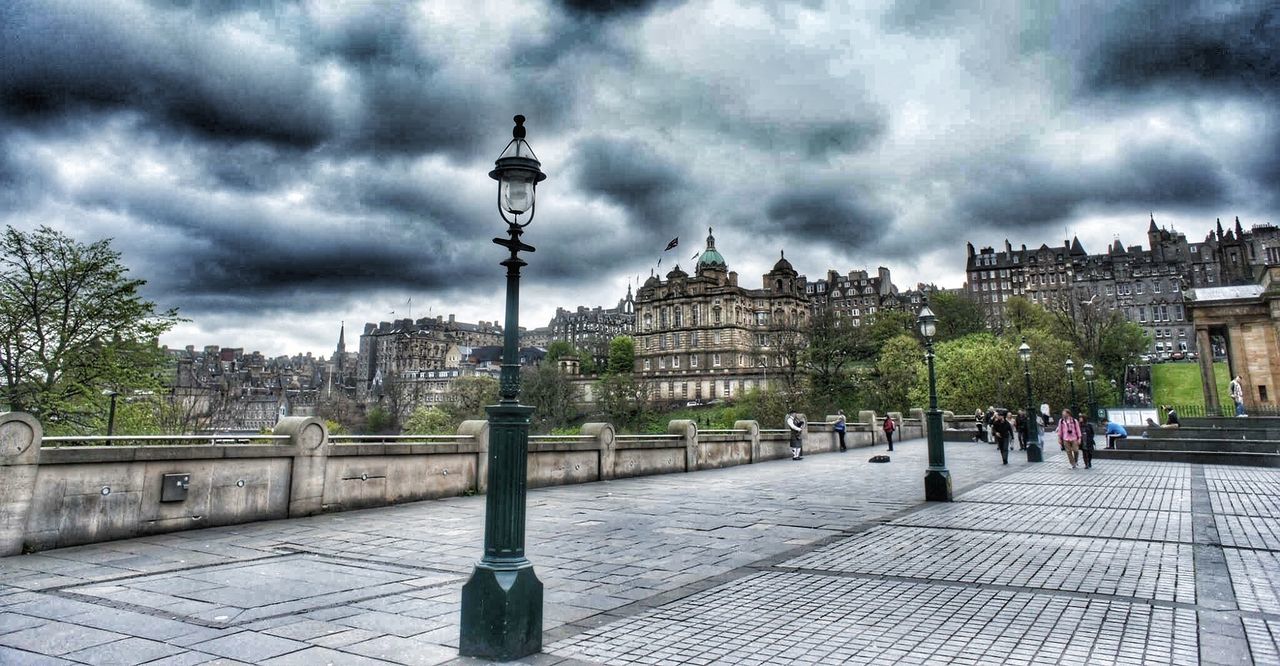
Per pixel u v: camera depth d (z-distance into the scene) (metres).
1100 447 35.12
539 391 123.81
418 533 11.19
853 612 6.68
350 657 5.24
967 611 6.70
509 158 5.90
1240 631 6.00
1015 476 21.75
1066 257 152.12
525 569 5.47
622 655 5.41
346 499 13.80
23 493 9.30
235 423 75.75
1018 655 5.39
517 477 5.61
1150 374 88.69
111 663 5.00
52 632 5.74
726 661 5.28
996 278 160.25
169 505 11.09
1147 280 142.12
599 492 17.52
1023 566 8.80
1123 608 6.78
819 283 190.00
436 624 6.16
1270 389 42.72
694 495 16.83
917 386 74.50
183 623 6.07
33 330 33.12
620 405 121.25
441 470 15.93
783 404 93.06
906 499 16.02
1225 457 26.30
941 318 130.88
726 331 144.62
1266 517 12.91
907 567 8.75
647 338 158.00
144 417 37.06
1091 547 10.06
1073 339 84.31
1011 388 60.72
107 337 34.28
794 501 15.66
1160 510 13.95
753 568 8.72
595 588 7.67
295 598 7.03
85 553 9.36
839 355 98.62
